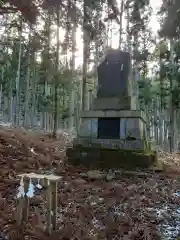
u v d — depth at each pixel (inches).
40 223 167.9
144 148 370.6
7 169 287.7
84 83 705.6
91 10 709.3
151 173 330.3
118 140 377.7
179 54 741.3
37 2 273.1
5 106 1401.3
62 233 157.6
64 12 308.0
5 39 1003.9
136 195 241.6
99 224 180.2
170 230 175.5
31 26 337.1
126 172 322.7
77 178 293.9
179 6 474.0
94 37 768.3
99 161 359.9
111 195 241.3
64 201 217.5
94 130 394.3
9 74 1034.1
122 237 162.4
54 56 721.6
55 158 391.5
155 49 944.3
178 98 707.4
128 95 415.8
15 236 147.5
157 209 212.5
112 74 424.8
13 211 181.8
